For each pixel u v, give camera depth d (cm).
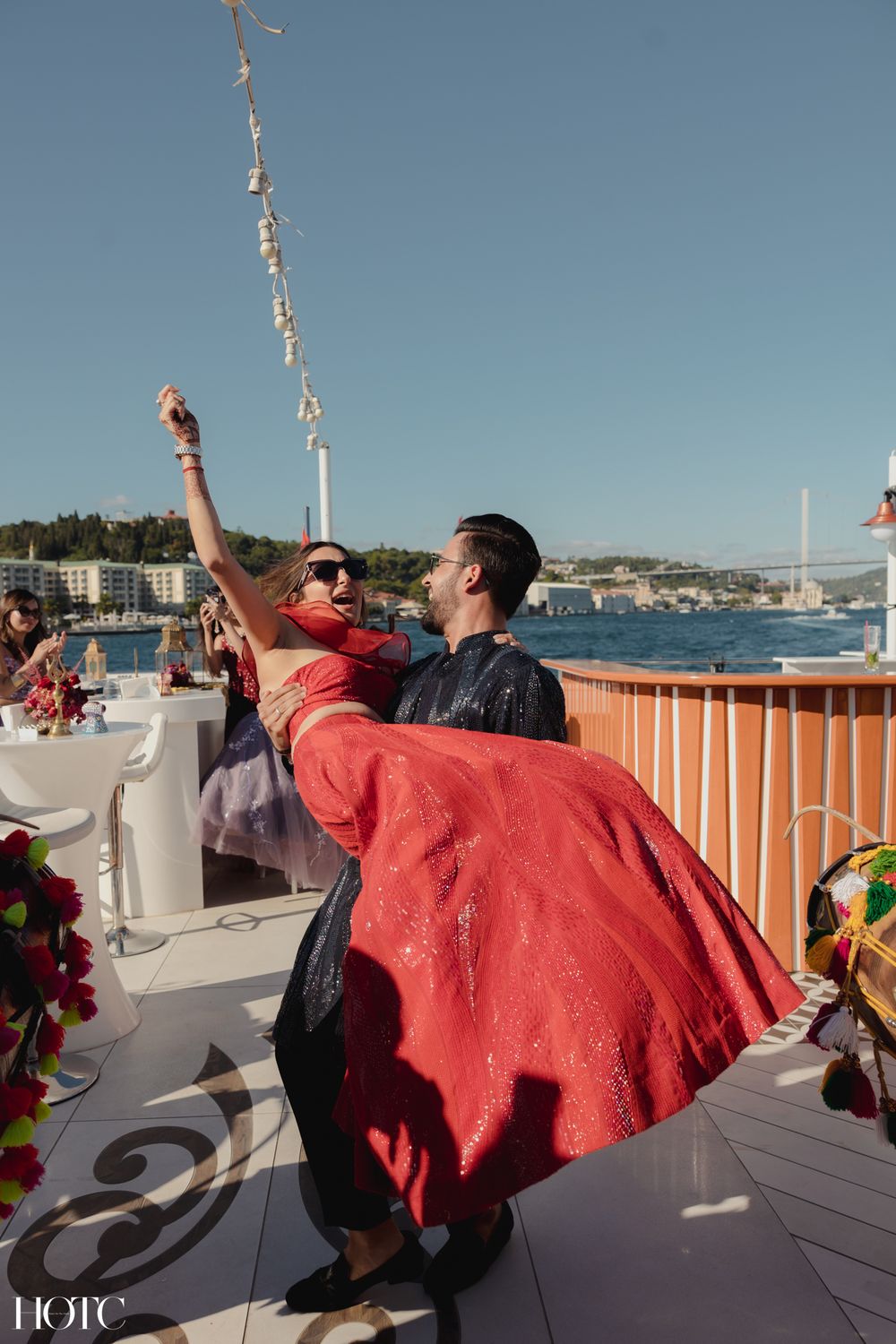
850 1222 223
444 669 194
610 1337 184
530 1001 153
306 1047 183
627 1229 221
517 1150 148
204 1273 204
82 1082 288
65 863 312
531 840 163
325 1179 184
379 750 171
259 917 467
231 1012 347
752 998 157
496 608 202
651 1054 149
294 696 186
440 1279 196
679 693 405
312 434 673
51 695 333
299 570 223
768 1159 252
